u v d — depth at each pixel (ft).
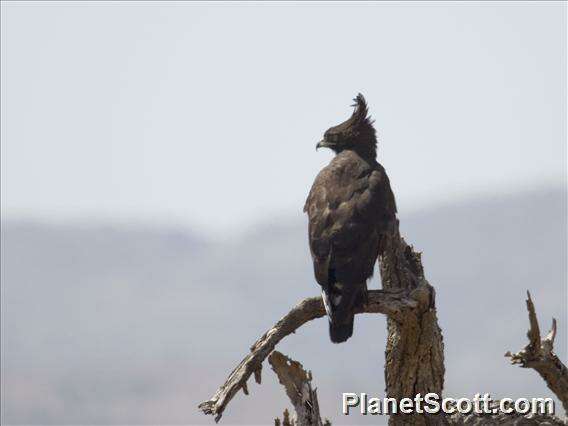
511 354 67.31
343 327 66.85
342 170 72.28
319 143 77.20
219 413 64.39
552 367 67.62
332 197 70.69
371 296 68.18
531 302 66.18
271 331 66.59
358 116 76.69
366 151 76.28
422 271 70.79
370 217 69.62
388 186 72.02
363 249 68.64
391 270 70.54
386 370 71.10
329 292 67.56
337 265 68.03
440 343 70.49
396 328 70.08
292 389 69.77
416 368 70.23
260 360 65.92
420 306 68.44
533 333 66.49
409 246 71.31
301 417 69.26
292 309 67.41
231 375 65.67
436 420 70.79
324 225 69.62
